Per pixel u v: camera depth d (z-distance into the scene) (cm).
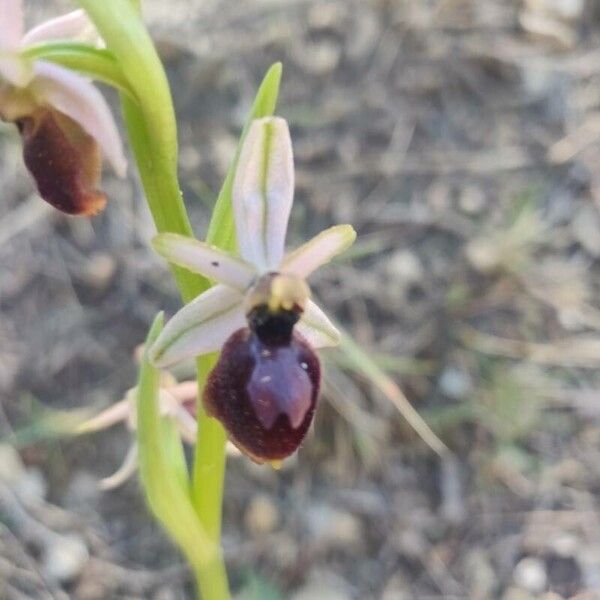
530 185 19
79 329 18
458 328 18
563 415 17
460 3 21
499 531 16
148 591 16
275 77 9
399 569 16
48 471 17
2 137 20
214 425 11
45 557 16
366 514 17
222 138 19
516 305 18
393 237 19
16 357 18
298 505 17
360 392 17
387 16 21
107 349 18
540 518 17
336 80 20
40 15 21
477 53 21
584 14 21
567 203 19
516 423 17
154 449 11
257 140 9
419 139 20
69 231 19
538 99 20
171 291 18
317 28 21
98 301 18
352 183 19
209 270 9
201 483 11
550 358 18
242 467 17
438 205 19
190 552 12
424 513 17
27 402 17
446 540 16
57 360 18
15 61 9
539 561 16
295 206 19
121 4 9
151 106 9
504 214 19
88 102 9
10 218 19
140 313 18
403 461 17
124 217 19
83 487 17
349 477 17
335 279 18
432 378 17
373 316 18
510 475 17
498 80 20
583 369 18
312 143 19
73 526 16
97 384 17
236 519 16
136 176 19
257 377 9
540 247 19
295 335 9
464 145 20
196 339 9
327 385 17
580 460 17
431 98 20
